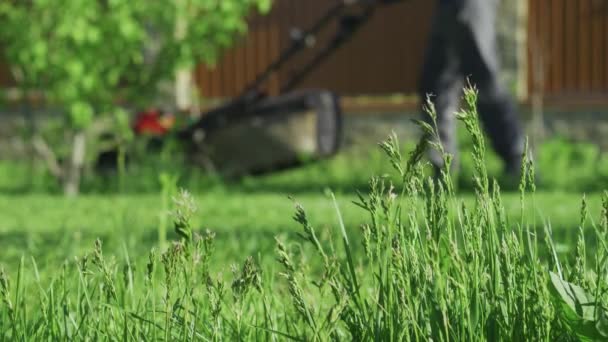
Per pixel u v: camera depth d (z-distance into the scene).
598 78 15.80
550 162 14.27
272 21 16.89
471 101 2.12
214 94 17.14
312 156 12.77
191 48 13.37
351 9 16.53
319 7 16.69
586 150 14.78
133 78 13.54
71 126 13.56
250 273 2.25
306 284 2.52
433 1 16.20
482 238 2.20
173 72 13.54
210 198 11.19
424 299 2.17
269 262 5.23
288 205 9.84
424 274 2.15
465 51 11.71
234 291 2.25
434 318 2.14
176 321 2.40
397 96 16.67
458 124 12.70
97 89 13.09
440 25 11.73
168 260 2.17
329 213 8.80
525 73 15.95
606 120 15.32
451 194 2.13
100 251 2.35
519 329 2.16
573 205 9.35
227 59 17.08
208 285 2.28
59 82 12.94
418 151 2.10
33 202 10.81
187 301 2.23
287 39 16.86
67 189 13.80
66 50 12.81
